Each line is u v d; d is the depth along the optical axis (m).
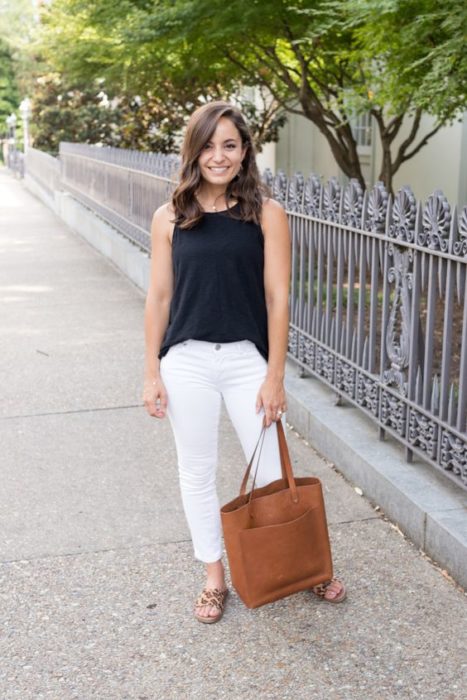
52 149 27.52
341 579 3.95
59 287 11.35
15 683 3.27
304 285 6.16
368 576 3.97
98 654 3.44
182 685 3.25
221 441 5.67
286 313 3.45
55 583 3.96
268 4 8.86
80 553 4.22
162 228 3.47
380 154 14.14
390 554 4.16
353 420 5.35
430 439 4.43
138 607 3.76
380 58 7.14
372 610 3.71
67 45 11.73
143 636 3.56
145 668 3.35
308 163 17.17
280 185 6.45
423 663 3.36
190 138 3.30
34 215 21.03
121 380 7.05
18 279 12.01
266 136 15.98
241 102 15.74
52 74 26.20
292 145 17.39
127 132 19.20
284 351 3.47
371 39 6.85
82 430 5.92
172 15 9.03
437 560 4.05
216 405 3.54
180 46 10.14
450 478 4.22
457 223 4.09
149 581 3.97
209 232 3.37
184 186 3.32
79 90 26.03
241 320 3.43
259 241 3.41
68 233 17.28
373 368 5.09
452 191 12.40
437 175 12.80
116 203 13.58
